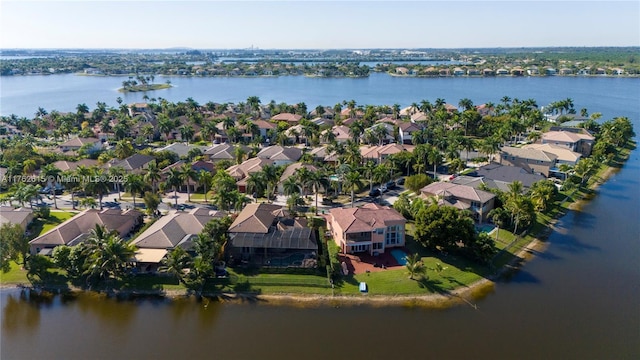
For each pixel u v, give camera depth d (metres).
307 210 108.56
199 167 137.38
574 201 118.12
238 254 84.06
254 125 189.88
